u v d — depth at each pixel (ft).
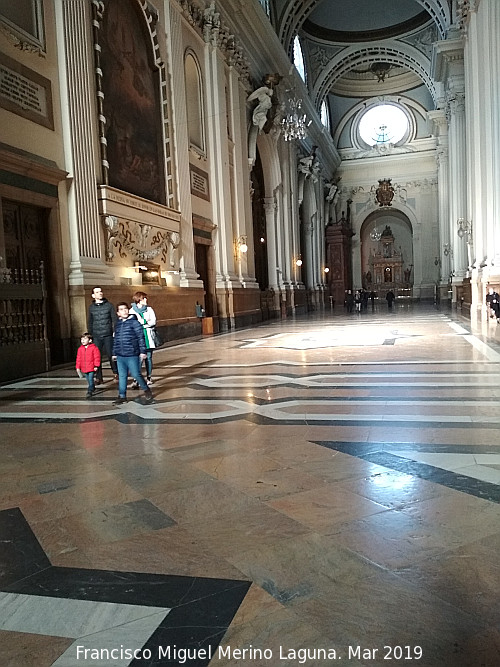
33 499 10.22
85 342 21.02
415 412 16.03
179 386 22.63
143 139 43.16
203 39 55.11
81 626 6.20
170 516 9.20
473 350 30.12
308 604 6.43
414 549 7.66
